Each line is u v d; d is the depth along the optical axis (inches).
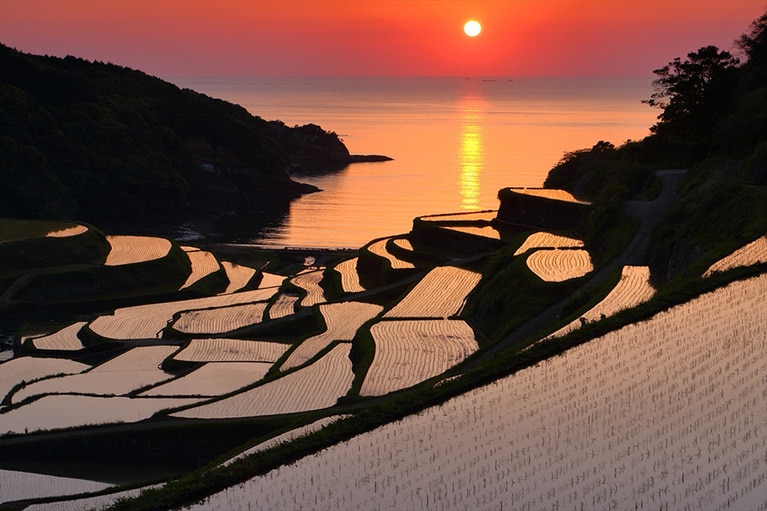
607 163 3631.9
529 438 1137.4
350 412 1476.4
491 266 2466.8
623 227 2364.7
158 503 1063.6
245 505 1042.1
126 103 6235.2
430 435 1181.7
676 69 3499.0
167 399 1875.0
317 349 2159.2
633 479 1009.5
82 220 5270.7
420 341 1957.4
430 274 2691.9
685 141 3408.0
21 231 3890.3
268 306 2891.2
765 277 1672.0
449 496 1012.5
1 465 1616.6
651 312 1552.7
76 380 2132.1
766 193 2009.1
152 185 5575.8
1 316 3078.2
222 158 6496.1
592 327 1505.9
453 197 5974.4
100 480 1545.3
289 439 1344.7
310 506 1023.6
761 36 3528.5
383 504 1009.5
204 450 1579.7
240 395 1740.9
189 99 6796.3
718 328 1456.7
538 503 978.7
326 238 4790.8
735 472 1008.9
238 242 4793.3
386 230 4958.2
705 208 2108.8
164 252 3880.4
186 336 2573.8
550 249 2436.0
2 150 4909.0
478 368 1407.5
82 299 3348.9
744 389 1221.7
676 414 1162.6
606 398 1234.6
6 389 2133.4
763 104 2906.0
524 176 6830.7
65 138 5413.4
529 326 1847.9
